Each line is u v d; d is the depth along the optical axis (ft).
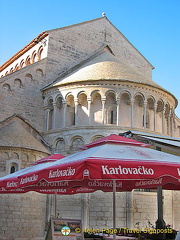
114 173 36.68
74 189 71.87
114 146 44.78
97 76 115.24
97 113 115.65
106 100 115.75
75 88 117.39
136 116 116.57
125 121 114.62
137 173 37.42
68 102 120.37
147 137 62.75
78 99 116.88
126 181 59.16
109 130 111.75
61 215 109.09
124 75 116.98
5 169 99.60
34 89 129.39
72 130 115.24
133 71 125.08
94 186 58.34
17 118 119.14
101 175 36.22
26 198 101.91
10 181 56.85
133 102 114.83
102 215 105.09
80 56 145.07
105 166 36.78
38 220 104.63
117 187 60.64
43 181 55.52
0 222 95.61
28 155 103.86
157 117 124.26
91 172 36.22
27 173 48.29
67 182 57.36
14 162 100.89
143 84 115.96
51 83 132.98
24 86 127.44
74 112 120.06
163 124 120.67
